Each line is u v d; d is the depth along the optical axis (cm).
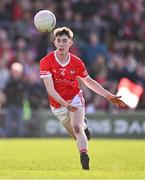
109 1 7888
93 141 5456
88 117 5897
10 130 5888
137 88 5175
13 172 2509
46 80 2809
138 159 3550
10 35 7200
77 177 2286
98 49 7100
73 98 2827
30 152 4047
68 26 7381
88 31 7394
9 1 7594
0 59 6738
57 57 2823
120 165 3141
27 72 6600
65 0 7731
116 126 5906
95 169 2822
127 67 6956
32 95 6184
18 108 5975
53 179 2192
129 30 7800
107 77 6831
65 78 2817
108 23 7725
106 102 6406
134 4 8000
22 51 6962
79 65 2839
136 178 2288
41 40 7100
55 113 2855
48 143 5028
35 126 5888
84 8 7744
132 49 7506
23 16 7531
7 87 6106
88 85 2895
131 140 5700
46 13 2948
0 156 3662
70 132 2925
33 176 2314
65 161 3341
